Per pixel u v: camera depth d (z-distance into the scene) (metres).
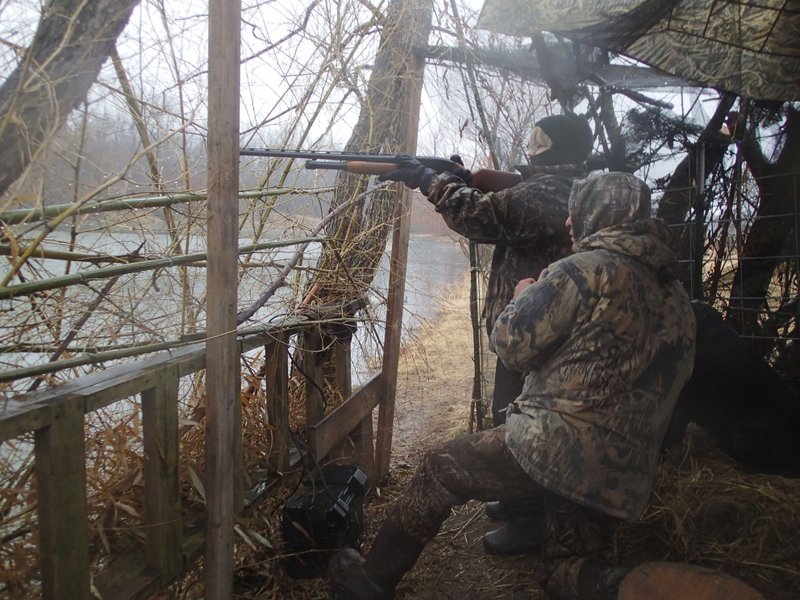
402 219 3.18
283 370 2.44
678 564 1.67
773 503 2.75
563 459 1.72
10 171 1.45
